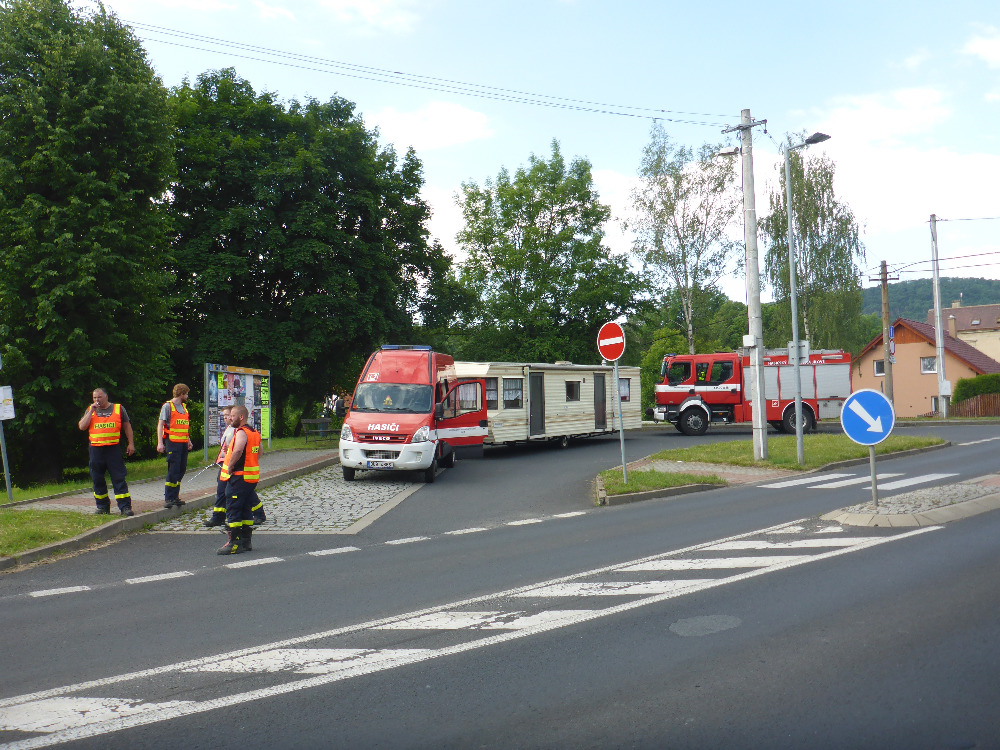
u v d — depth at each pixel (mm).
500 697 4633
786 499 13078
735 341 76062
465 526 11578
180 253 28250
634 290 43375
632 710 4367
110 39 21578
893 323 51156
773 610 6309
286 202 30312
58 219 19156
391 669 5195
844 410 11047
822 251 46312
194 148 28750
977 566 7613
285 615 6652
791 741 3910
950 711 4207
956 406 44938
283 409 34469
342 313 30547
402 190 34656
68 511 12125
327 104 33688
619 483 14867
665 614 6324
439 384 19109
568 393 26984
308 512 13102
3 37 19672
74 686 5012
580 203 44844
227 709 4566
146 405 22656
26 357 19562
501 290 44312
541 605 6750
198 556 9500
